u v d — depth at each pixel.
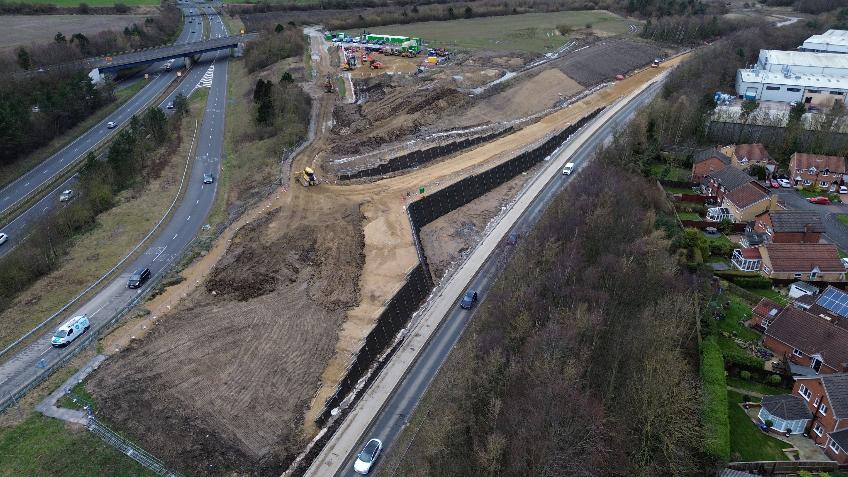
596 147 127.56
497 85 166.12
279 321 80.31
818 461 58.91
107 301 82.94
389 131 138.12
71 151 134.75
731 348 74.19
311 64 186.75
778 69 162.75
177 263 90.88
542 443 55.25
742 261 89.00
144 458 59.81
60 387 67.19
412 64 187.50
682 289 77.50
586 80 174.50
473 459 56.81
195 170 124.25
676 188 113.81
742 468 58.47
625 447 58.00
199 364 72.31
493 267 90.75
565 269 79.31
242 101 163.00
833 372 67.50
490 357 65.06
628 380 62.78
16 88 148.50
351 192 112.62
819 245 87.81
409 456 59.94
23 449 59.16
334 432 64.00
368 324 80.19
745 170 117.50
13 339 75.19
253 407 67.31
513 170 123.88
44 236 92.75
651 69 189.12
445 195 111.69
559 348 63.66
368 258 94.56
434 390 67.88
